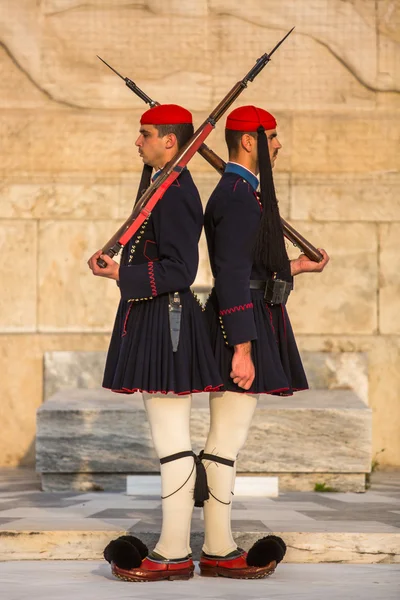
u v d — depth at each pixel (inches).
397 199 780.0
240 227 422.6
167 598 393.7
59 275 778.2
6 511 546.6
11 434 770.8
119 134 783.1
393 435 772.6
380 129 784.3
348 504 581.3
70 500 596.1
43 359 769.6
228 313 418.9
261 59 447.5
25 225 777.6
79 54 784.9
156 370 421.1
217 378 421.4
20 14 783.1
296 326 776.3
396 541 473.4
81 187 780.0
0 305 775.1
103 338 773.9
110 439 636.7
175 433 429.4
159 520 512.4
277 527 488.7
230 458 438.3
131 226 423.8
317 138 784.3
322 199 780.0
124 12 784.9
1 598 393.7
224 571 435.8
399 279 778.2
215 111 439.5
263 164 432.1
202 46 783.7
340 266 778.2
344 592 406.3
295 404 655.1
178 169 428.5
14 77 783.1
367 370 768.3
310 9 784.9
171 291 425.4
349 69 785.6
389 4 784.9
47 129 782.5
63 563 469.4
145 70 784.9
